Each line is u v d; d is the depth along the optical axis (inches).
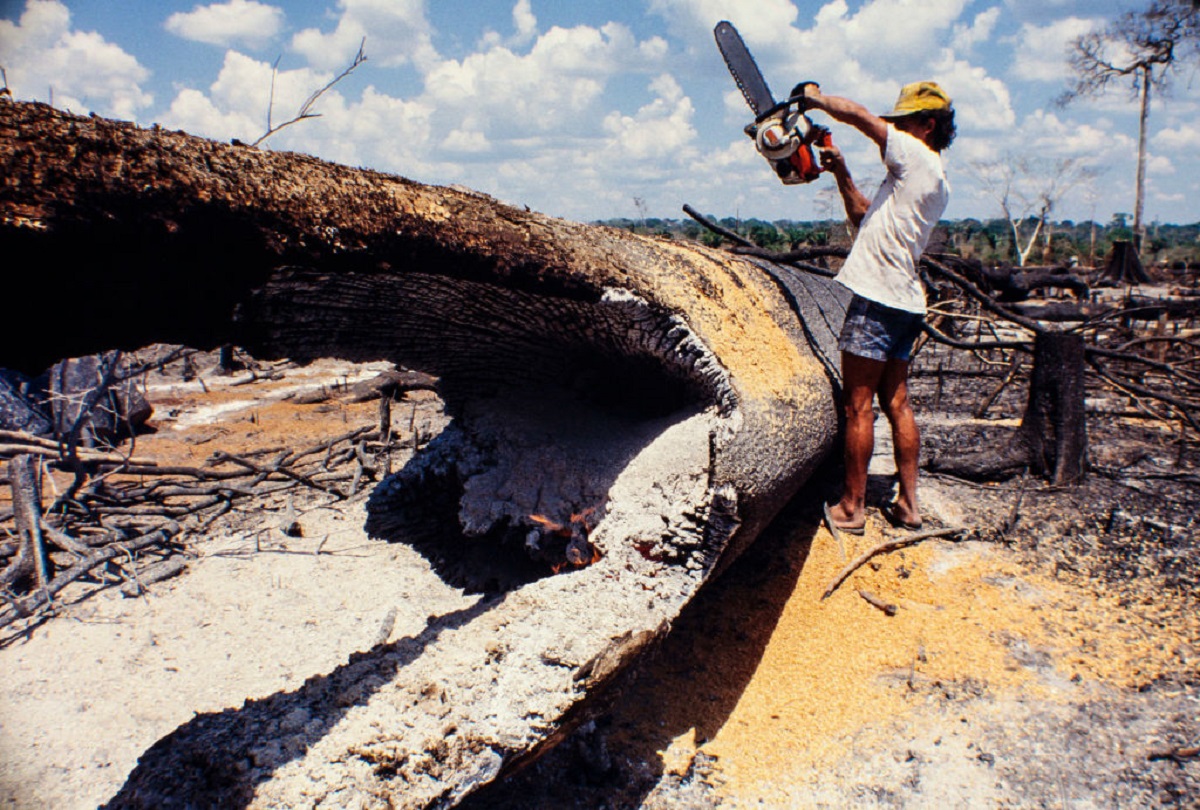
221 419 310.5
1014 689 110.9
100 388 205.2
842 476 182.4
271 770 69.2
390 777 69.7
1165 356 329.4
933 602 132.1
